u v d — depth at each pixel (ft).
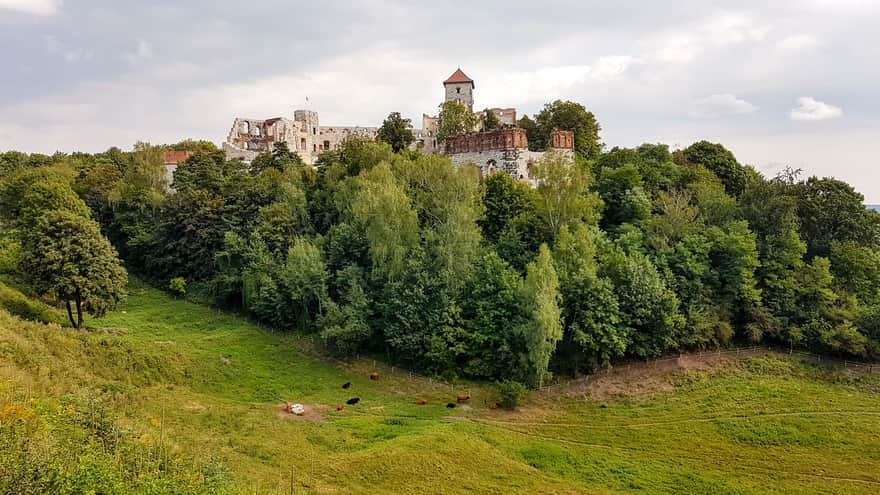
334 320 252.01
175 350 225.15
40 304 255.70
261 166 409.90
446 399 221.66
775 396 221.46
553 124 450.30
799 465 178.09
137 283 337.52
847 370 239.50
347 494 135.03
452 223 260.83
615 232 301.02
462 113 462.60
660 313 240.53
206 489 105.91
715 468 175.94
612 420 208.85
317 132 573.33
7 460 84.33
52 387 135.03
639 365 243.81
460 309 246.68
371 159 326.24
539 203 281.95
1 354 145.28
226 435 158.20
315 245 294.66
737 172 398.62
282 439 164.04
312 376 234.38
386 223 262.06
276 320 279.08
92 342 190.39
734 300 263.29
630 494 158.71
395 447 164.76
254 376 225.56
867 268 272.92
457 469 158.40
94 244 240.73
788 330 253.44
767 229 289.94
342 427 184.03
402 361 250.16
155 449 117.70
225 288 304.30
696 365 243.60
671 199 300.20
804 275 266.16
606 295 239.71
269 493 120.67
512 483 154.92
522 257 267.39
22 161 492.95
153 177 378.73
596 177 360.07
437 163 277.03
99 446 106.63
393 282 260.62
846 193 303.89
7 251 293.02
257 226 316.81
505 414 210.59
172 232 338.34
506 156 359.05
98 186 376.89
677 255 269.23
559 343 246.68
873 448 187.11
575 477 166.61
